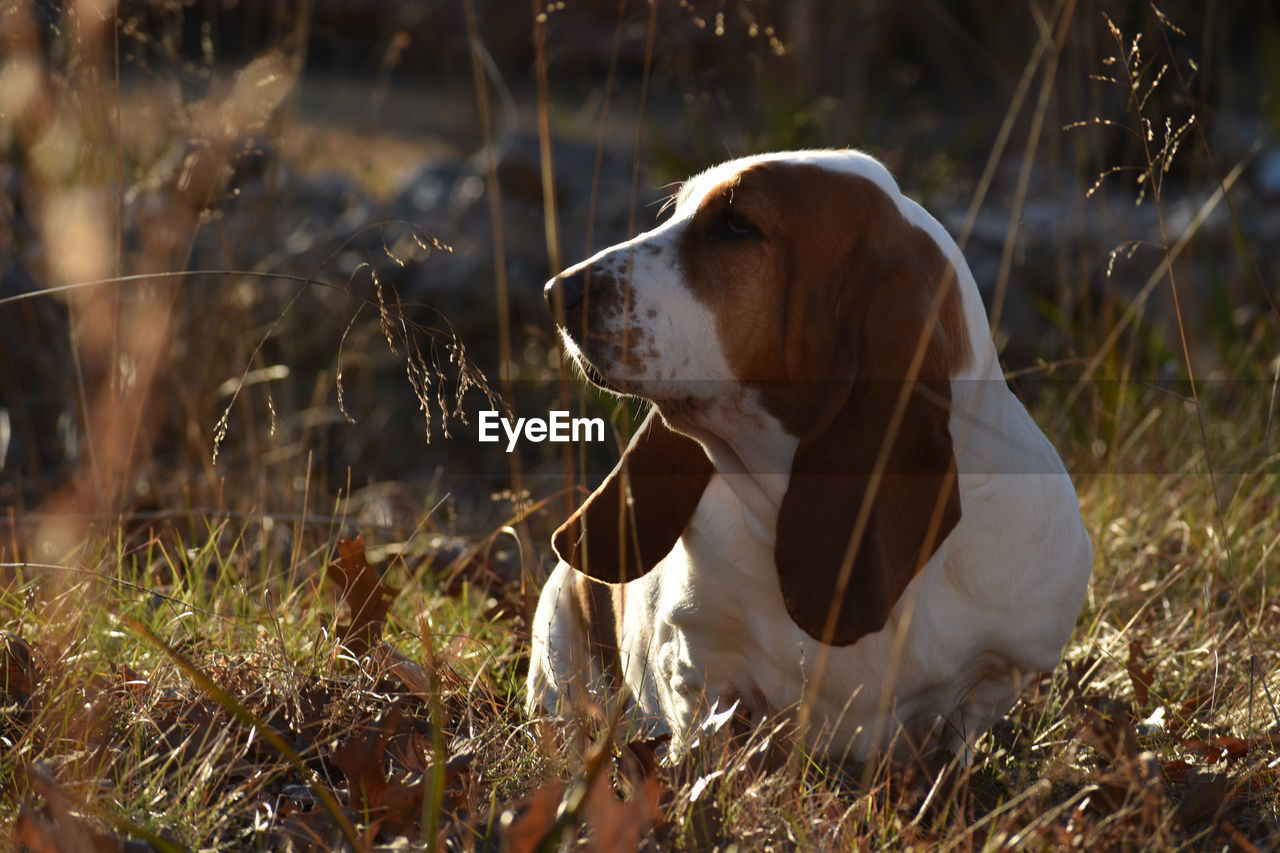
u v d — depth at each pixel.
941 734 3.83
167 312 5.96
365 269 9.41
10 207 6.91
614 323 3.43
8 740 3.51
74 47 5.78
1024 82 4.22
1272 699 4.06
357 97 18.84
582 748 3.48
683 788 3.28
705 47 11.89
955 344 3.52
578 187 11.89
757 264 3.43
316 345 8.59
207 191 6.29
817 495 3.40
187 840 3.10
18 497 6.32
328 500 6.63
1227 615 5.14
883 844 3.20
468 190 11.75
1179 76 4.98
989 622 3.61
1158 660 4.69
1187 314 8.30
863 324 3.42
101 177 6.11
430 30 15.78
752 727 3.72
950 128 15.24
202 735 3.67
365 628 4.37
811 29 12.01
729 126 12.46
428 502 6.69
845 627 3.33
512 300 9.79
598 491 3.88
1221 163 11.11
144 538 5.74
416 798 3.26
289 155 7.77
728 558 3.62
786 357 3.47
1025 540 3.59
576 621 4.45
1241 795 3.62
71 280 6.08
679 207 3.69
